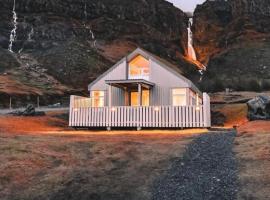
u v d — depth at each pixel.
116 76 26.86
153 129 23.75
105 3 123.94
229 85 68.25
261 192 9.05
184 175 10.73
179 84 25.55
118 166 11.95
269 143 14.05
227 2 146.12
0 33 86.12
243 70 96.00
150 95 26.05
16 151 13.27
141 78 26.44
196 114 22.81
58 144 15.08
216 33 139.12
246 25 126.38
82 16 114.44
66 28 100.56
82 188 10.05
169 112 23.20
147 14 134.00
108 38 112.12
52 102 56.50
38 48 86.38
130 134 19.81
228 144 14.92
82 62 80.19
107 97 27.08
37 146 14.37
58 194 9.75
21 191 10.00
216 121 39.34
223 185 9.70
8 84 56.50
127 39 117.12
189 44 145.62
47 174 11.22
